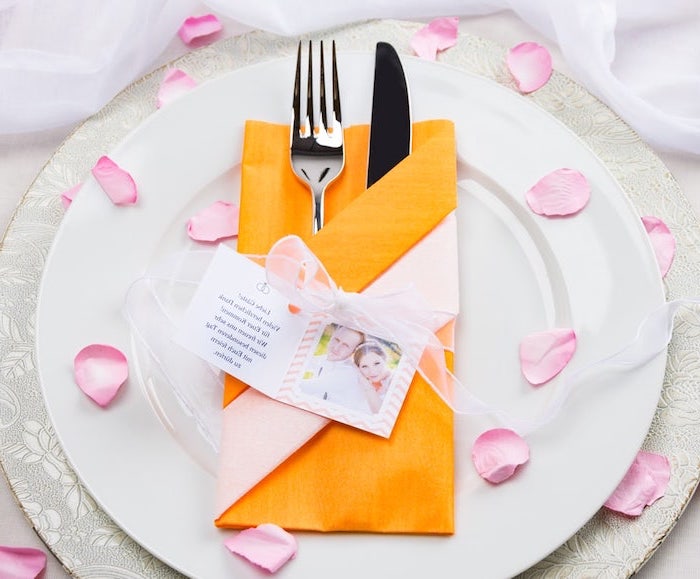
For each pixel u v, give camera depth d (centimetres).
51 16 75
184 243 68
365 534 61
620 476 62
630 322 65
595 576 61
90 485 62
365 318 63
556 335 65
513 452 62
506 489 62
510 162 70
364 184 69
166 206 69
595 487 62
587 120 72
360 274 65
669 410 65
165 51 77
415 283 65
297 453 62
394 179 67
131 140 70
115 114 72
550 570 61
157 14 75
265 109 71
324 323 64
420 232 66
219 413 64
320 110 70
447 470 62
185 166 70
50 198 70
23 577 63
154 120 70
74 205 68
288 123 71
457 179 70
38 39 75
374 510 61
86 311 66
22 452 64
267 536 61
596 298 66
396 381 63
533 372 65
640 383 64
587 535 62
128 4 74
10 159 74
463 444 63
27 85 74
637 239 67
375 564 61
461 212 69
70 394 64
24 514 62
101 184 69
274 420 62
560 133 70
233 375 63
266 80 72
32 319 67
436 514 61
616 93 74
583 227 68
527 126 70
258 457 62
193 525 61
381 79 70
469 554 61
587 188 68
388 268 65
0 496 65
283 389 63
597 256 67
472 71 74
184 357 65
